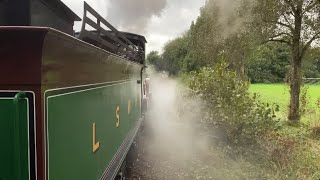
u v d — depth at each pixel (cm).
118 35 531
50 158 221
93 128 343
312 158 773
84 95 308
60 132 241
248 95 948
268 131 954
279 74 5022
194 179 686
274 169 694
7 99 206
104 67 394
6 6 277
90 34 369
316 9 1340
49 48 215
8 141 207
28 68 206
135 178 691
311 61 1516
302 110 1371
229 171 686
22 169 207
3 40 200
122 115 539
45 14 323
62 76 246
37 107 208
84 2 324
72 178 270
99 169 371
